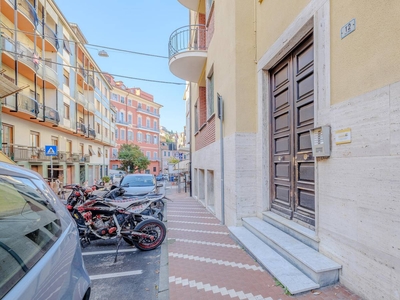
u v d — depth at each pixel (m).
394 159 1.99
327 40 2.80
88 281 1.80
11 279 1.08
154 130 52.88
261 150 4.77
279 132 4.47
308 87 3.55
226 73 5.70
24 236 1.40
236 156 4.93
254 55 5.06
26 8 15.16
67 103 21.59
